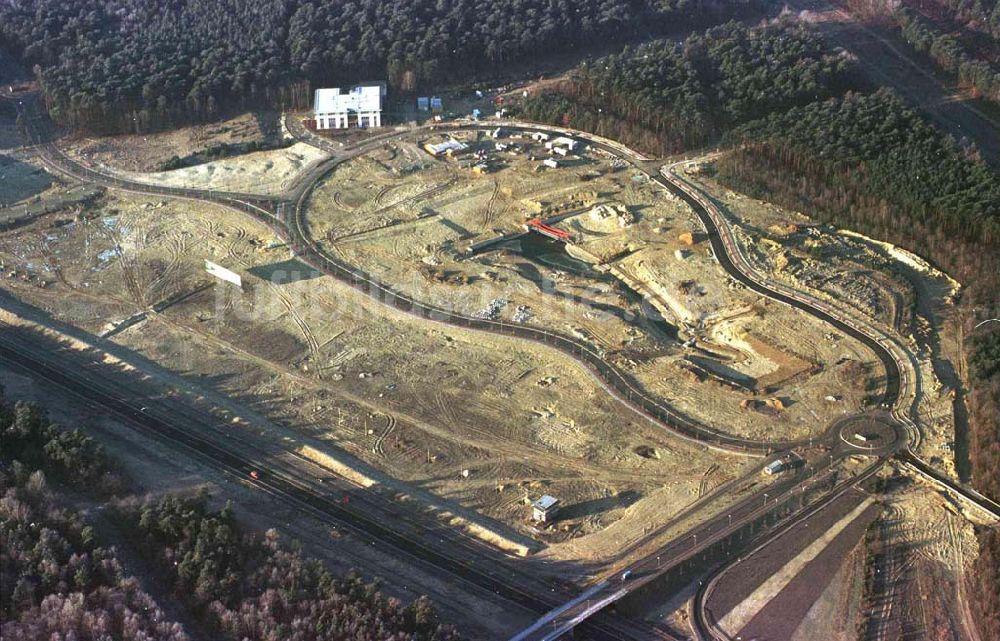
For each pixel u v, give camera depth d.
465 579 175.25
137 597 157.62
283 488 194.25
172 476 194.38
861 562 177.25
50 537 163.75
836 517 187.38
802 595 171.12
